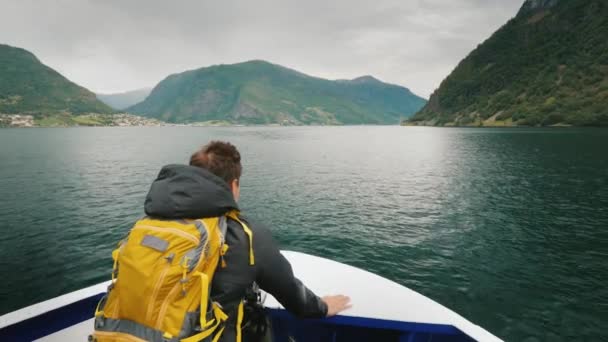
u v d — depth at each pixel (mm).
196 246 1634
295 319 3027
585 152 62938
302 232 19172
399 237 18328
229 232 1809
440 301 11930
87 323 2969
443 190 31531
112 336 1610
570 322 10641
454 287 12906
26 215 22484
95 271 14008
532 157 57406
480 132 162000
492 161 53469
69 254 15734
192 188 1737
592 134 119125
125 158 61688
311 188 32531
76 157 62812
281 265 1882
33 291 12414
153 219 1772
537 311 11242
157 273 1554
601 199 27062
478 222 21062
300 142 112812
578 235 18562
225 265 1727
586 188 31375
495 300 11969
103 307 1815
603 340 9789
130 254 1646
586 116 187375
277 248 1925
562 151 66000
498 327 10445
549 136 113188
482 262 15094
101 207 24812
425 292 12586
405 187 33094
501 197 28219
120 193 29938
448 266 14727
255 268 1798
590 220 21328
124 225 20234
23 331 2682
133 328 1581
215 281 1718
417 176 40062
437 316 2879
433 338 2848
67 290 12531
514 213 23188
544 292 12469
